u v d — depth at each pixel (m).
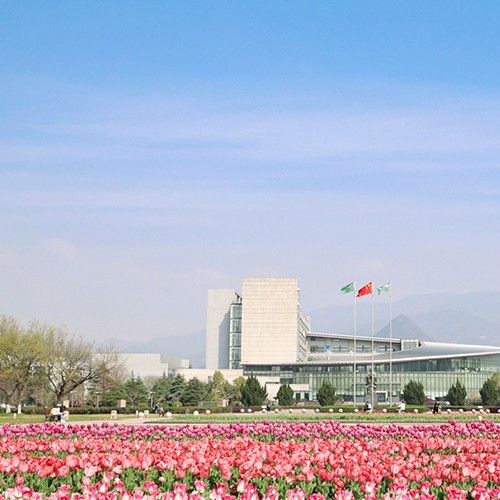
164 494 12.45
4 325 93.31
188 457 16.80
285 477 15.39
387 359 173.62
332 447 22.11
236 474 16.42
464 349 180.12
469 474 14.96
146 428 33.38
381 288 97.62
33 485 15.03
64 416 57.12
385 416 62.06
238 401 164.75
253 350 198.50
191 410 89.38
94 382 99.62
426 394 169.38
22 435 31.38
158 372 187.38
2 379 88.38
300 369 183.38
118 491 13.86
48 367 92.94
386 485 15.64
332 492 14.98
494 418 61.81
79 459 15.47
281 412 91.50
